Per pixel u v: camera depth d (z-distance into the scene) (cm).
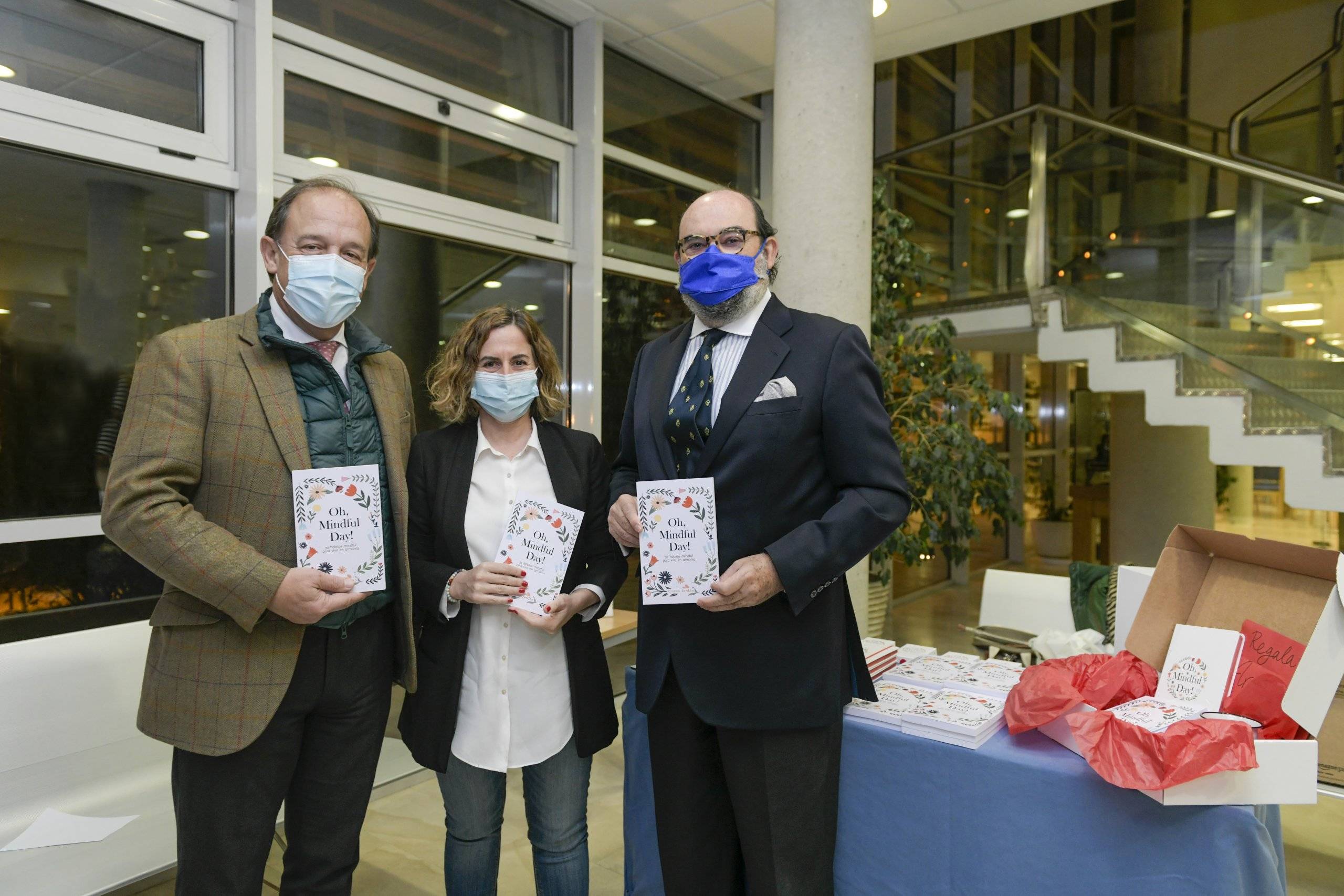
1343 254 387
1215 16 747
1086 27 838
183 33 262
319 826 146
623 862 242
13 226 234
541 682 163
